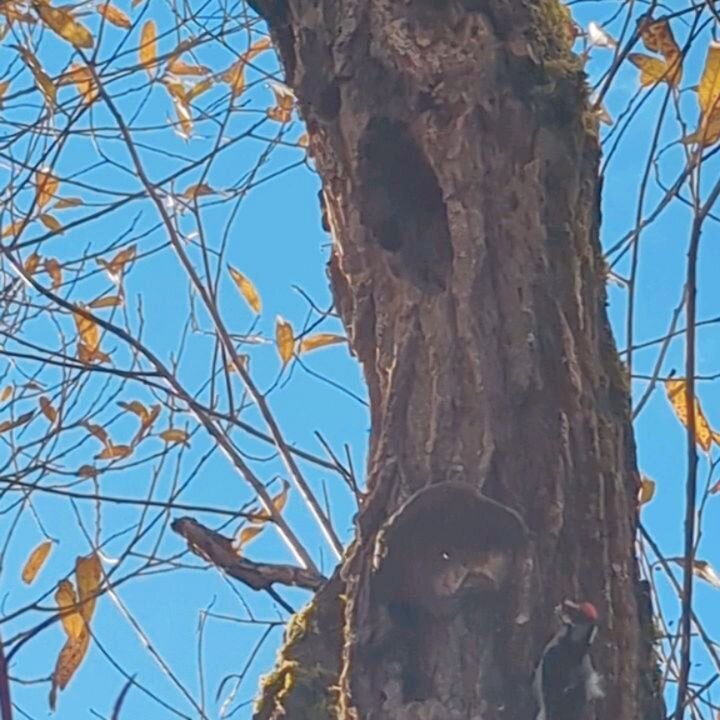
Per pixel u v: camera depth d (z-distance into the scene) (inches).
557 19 64.4
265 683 63.5
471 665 55.2
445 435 58.6
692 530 64.8
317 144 65.1
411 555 56.5
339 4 63.5
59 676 74.4
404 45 61.6
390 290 62.2
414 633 56.2
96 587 77.2
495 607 55.8
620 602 58.2
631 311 73.4
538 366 58.9
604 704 56.1
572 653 55.1
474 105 60.9
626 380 63.7
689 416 65.7
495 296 59.6
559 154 61.2
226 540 74.7
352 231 63.3
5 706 66.2
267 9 67.9
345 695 56.6
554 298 59.9
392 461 59.1
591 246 63.3
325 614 64.6
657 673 61.4
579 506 58.1
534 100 61.2
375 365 62.9
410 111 61.7
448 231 62.0
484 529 56.4
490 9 61.9
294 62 67.7
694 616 73.5
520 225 60.2
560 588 56.7
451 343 59.5
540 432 58.2
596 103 76.7
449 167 60.7
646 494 76.2
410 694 55.6
